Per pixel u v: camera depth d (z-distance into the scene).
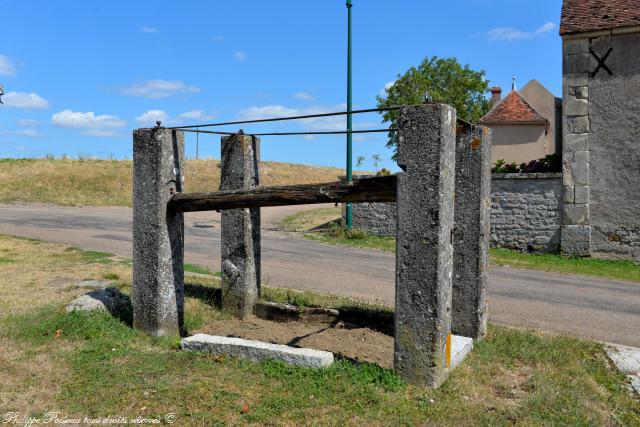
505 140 21.14
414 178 5.00
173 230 6.74
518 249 15.43
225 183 8.17
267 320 8.02
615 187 14.41
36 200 25.72
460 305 6.63
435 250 4.93
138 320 6.66
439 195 4.89
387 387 5.03
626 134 14.27
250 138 8.13
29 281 9.10
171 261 6.71
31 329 6.31
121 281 9.24
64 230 16.75
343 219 17.84
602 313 8.76
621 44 14.28
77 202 25.80
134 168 6.69
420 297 5.03
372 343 6.78
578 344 6.71
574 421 4.58
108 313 7.00
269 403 4.69
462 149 6.56
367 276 11.19
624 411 4.93
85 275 9.66
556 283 11.32
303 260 12.92
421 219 4.98
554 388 5.19
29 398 4.64
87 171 31.73
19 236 15.12
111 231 16.86
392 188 5.31
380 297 9.23
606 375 5.79
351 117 16.83
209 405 4.64
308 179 38.34
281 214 24.38
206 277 9.76
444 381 5.17
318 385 5.06
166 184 6.61
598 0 15.07
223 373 5.35
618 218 14.38
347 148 16.83
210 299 8.60
